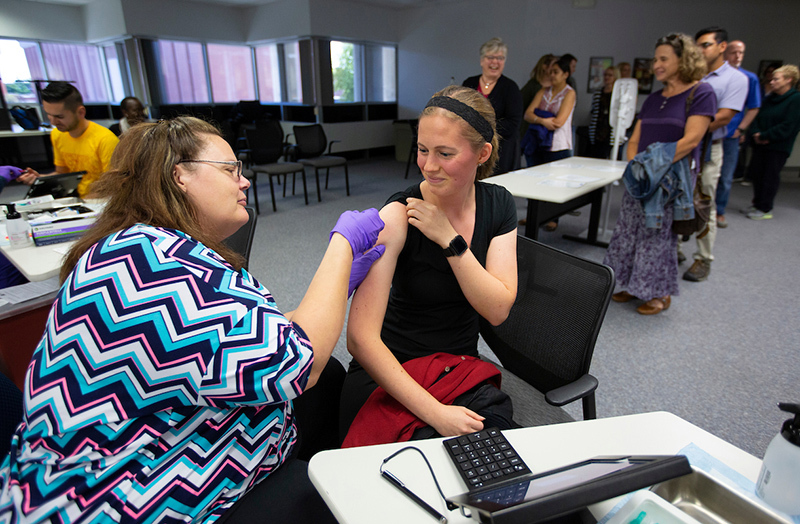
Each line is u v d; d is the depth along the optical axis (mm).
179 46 7527
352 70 7797
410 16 7895
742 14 6285
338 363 1264
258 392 609
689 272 2965
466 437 742
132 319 578
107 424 592
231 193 724
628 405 1775
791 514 573
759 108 4039
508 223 1075
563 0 6383
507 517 445
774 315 2475
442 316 1071
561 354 1148
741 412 1729
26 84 7418
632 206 2424
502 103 3338
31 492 584
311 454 1164
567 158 3865
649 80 6613
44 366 588
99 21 7316
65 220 1795
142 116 3961
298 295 2754
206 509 677
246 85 8570
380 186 5965
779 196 5199
